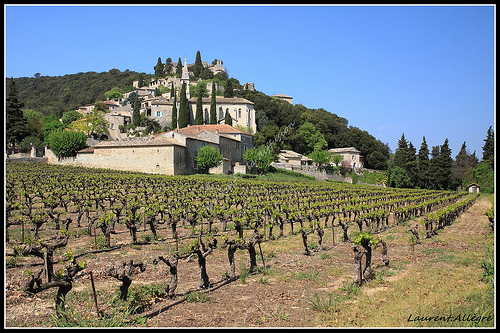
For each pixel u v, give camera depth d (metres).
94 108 135.38
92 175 54.34
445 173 96.62
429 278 13.69
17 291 11.08
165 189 44.06
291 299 11.44
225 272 14.57
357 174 109.50
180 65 196.75
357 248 13.15
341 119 154.62
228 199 38.00
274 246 20.14
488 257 16.66
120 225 25.83
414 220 33.75
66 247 18.03
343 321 9.53
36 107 179.12
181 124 110.50
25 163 69.12
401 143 109.56
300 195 47.53
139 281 13.07
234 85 159.62
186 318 9.75
